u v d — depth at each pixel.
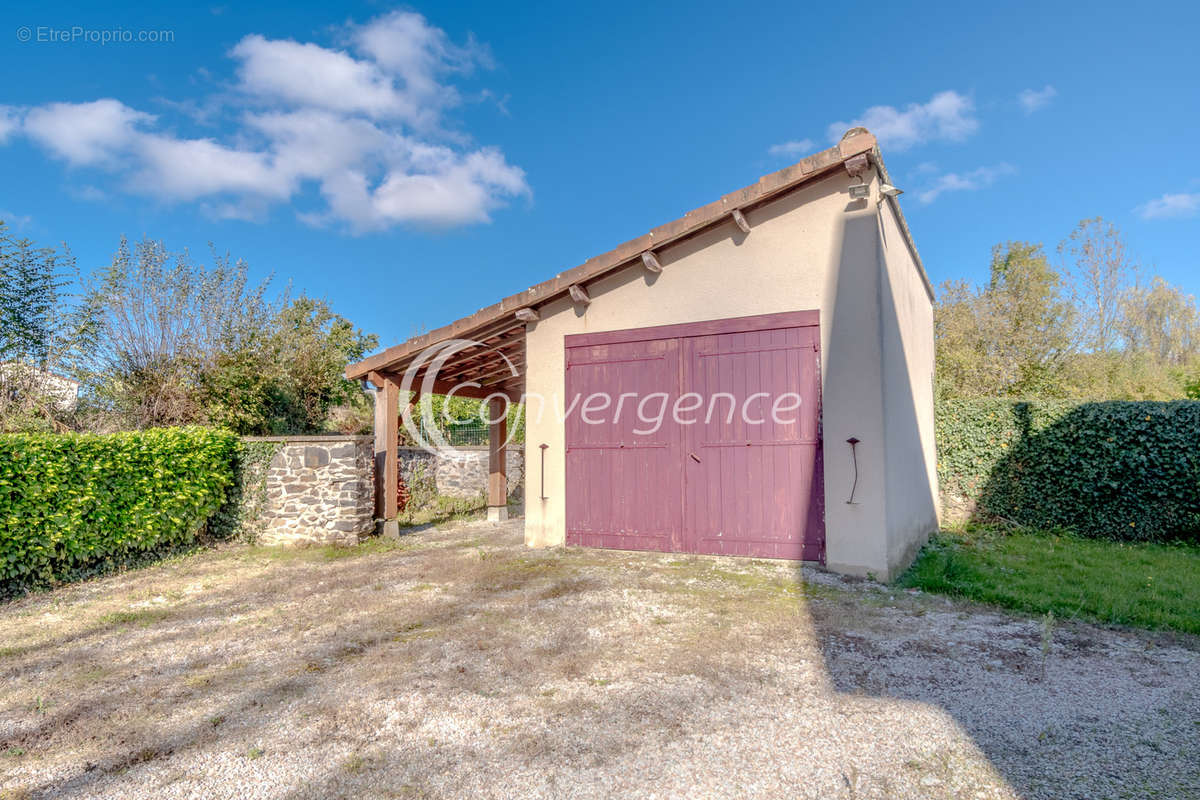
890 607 4.98
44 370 10.98
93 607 5.59
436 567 6.84
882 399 5.94
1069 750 2.74
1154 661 3.80
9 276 10.92
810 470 6.31
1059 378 16.19
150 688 3.66
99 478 6.71
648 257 6.86
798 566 6.28
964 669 3.69
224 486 8.58
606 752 2.79
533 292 7.42
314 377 15.55
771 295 6.54
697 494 6.88
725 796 2.44
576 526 7.52
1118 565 6.62
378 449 9.17
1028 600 5.00
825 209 6.30
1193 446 8.01
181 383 12.08
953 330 16.64
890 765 2.64
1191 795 2.38
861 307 6.09
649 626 4.58
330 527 8.42
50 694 3.60
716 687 3.47
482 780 2.58
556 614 4.93
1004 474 9.37
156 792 2.54
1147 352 23.86
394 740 2.95
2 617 5.30
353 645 4.34
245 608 5.45
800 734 2.92
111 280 12.02
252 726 3.13
